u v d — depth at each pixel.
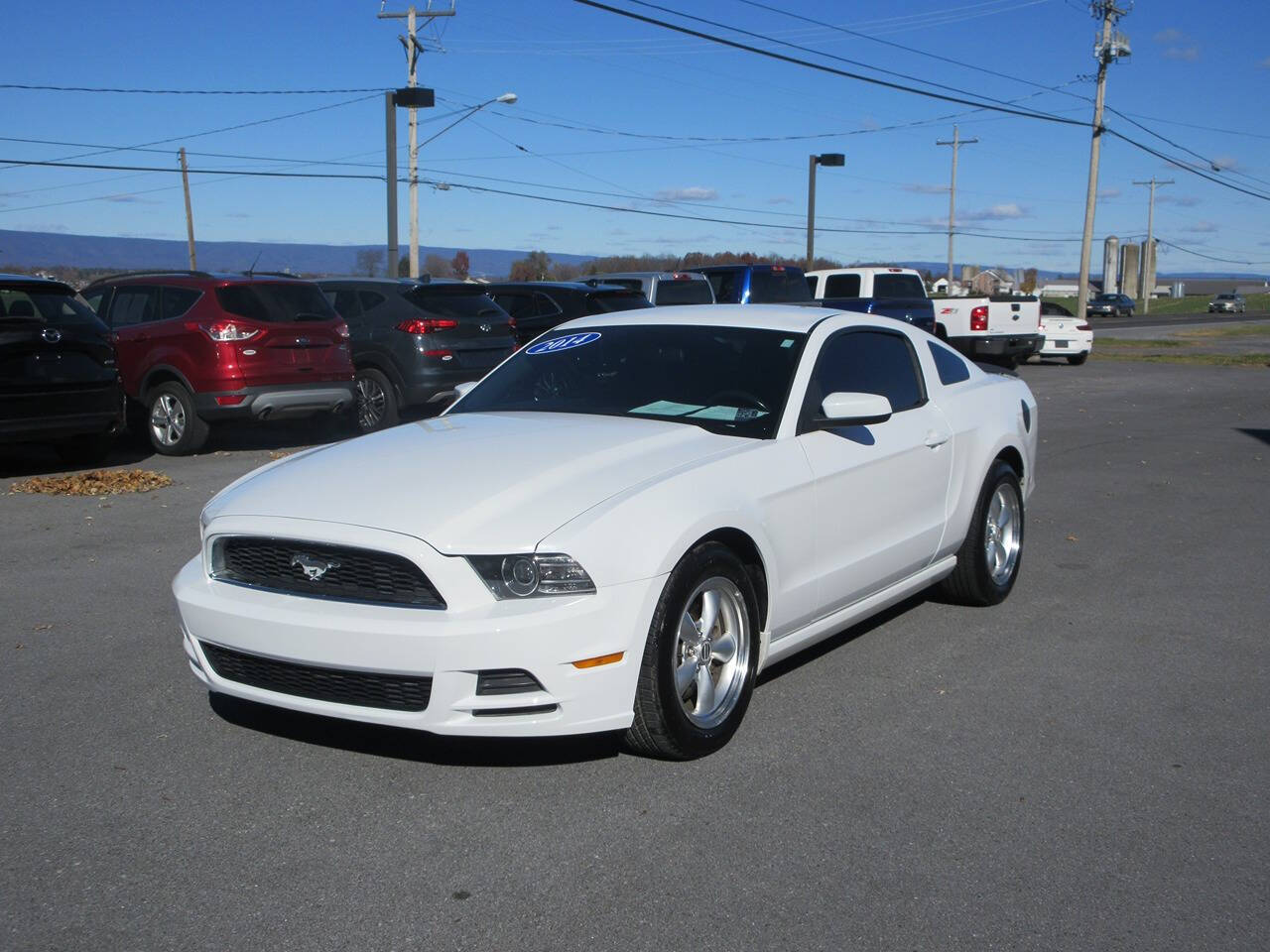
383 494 4.04
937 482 5.66
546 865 3.44
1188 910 3.22
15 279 9.87
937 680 5.15
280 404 11.57
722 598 4.31
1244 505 9.54
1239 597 6.64
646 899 3.25
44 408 9.80
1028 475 6.73
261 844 3.56
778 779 4.05
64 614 5.99
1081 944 3.05
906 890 3.32
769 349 5.17
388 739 4.38
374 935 3.06
